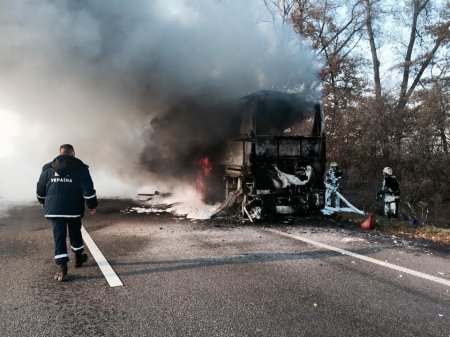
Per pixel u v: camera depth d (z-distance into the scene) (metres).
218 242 6.24
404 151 16.00
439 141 16.12
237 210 8.68
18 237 6.38
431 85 17.83
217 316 3.50
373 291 4.14
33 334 3.15
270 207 8.30
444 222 12.37
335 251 5.76
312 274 4.68
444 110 15.89
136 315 3.51
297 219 8.41
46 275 4.55
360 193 14.41
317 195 8.56
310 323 3.38
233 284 4.31
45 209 4.43
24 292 4.03
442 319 3.48
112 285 4.25
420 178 15.34
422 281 4.47
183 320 3.42
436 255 5.63
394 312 3.62
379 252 5.74
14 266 4.88
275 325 3.34
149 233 6.83
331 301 3.86
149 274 4.62
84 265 4.94
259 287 4.23
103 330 3.23
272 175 8.27
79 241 4.78
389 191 8.90
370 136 16.45
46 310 3.60
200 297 3.93
